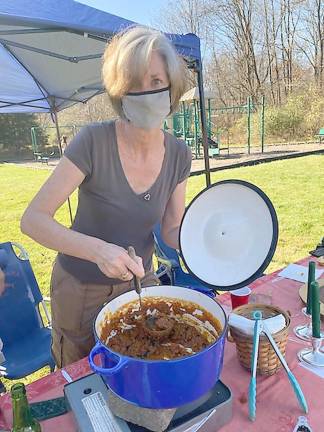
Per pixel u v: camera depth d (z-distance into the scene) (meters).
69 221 6.03
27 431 0.74
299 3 18.56
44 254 4.61
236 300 1.23
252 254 1.02
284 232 4.68
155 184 1.23
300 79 19.28
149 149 1.18
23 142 19.83
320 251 1.77
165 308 0.94
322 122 14.97
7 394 0.95
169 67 1.03
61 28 1.79
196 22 20.88
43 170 13.33
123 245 1.28
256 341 0.88
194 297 0.92
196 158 12.64
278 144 15.16
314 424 0.79
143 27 1.08
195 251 1.08
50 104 4.22
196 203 1.10
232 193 1.08
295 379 0.85
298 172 8.70
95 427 0.74
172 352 0.79
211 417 0.76
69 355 1.44
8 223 6.26
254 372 0.86
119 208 1.21
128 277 0.87
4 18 1.60
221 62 20.97
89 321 1.38
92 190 1.19
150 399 0.68
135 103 1.04
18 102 4.10
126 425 0.73
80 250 0.92
